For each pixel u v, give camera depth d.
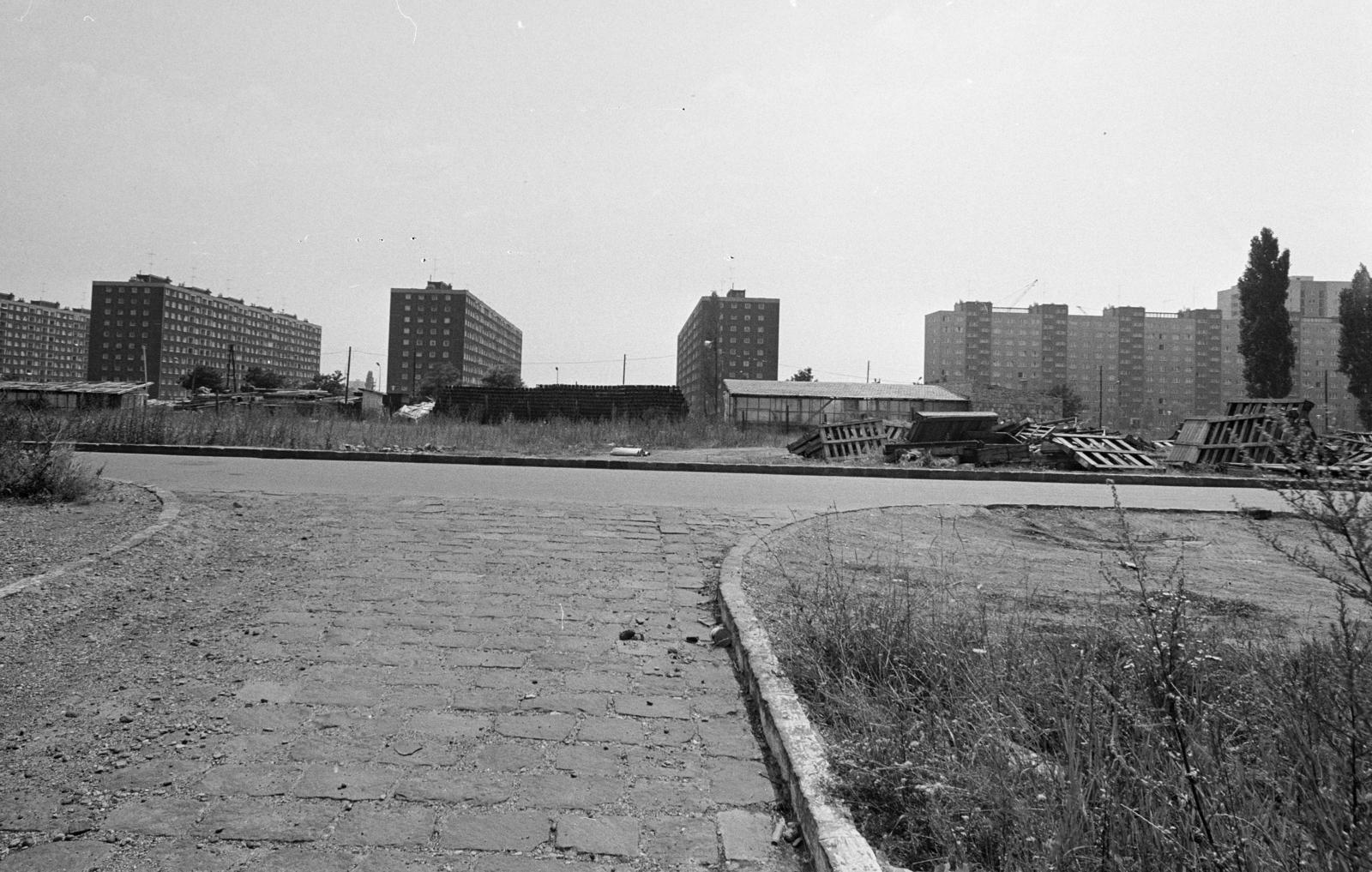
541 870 2.39
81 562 5.41
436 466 14.47
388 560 6.00
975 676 3.40
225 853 2.43
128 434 17.59
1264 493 12.45
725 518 8.10
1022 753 2.78
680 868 2.43
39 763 2.95
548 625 4.63
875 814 2.62
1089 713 2.90
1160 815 2.39
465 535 6.89
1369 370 59.38
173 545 6.08
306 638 4.34
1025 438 19.84
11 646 4.05
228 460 14.16
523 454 20.12
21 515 6.84
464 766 3.01
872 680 3.62
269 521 7.18
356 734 3.24
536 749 3.15
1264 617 5.13
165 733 3.22
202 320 120.44
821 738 3.08
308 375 151.62
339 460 15.34
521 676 3.89
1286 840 2.26
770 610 4.70
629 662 4.11
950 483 13.20
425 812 2.69
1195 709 2.96
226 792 2.78
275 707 3.48
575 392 41.41
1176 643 2.86
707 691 3.77
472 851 2.47
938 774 2.67
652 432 27.42
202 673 3.83
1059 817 2.41
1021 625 4.30
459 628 4.55
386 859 2.42
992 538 7.86
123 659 3.99
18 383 39.16
